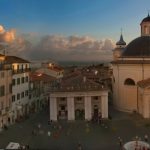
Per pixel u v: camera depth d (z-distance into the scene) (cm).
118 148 4919
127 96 8144
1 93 6222
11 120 6812
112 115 7706
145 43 8212
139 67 7912
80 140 5444
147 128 6350
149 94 7194
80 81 7381
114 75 8662
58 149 4903
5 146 4953
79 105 7269
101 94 7188
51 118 7050
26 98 7906
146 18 8625
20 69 7550
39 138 5584
